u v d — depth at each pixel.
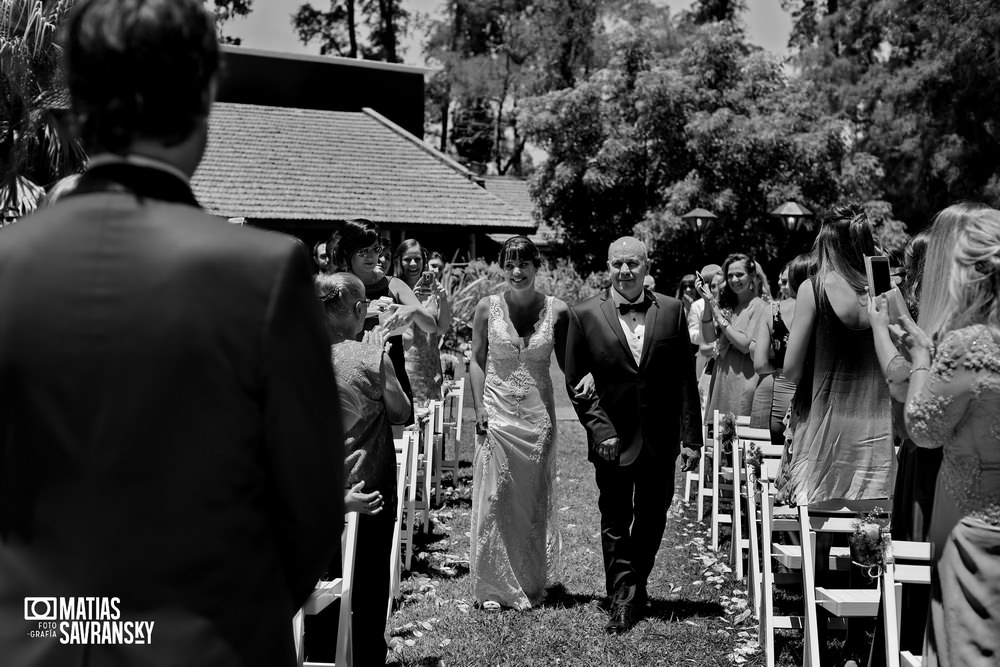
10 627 1.47
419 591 5.79
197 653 1.48
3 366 1.51
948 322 2.81
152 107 1.55
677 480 9.22
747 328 7.15
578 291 23.58
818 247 4.16
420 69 28.34
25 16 9.22
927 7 29.31
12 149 9.21
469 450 10.42
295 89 26.70
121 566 1.48
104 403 1.49
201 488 1.50
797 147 24.77
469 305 15.50
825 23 32.91
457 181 24.03
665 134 26.17
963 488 2.68
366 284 6.30
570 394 5.23
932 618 2.77
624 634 4.97
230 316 1.53
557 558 5.73
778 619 4.63
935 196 30.23
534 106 27.83
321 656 4.14
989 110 29.02
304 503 1.60
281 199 21.23
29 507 1.50
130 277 1.51
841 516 4.13
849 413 4.07
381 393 3.92
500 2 43.09
